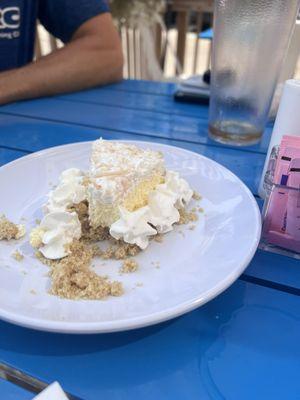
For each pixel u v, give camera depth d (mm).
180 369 173
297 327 196
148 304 185
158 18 1193
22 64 710
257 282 228
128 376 170
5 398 160
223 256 220
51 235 237
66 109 518
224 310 205
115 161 271
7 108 516
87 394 163
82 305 187
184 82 559
